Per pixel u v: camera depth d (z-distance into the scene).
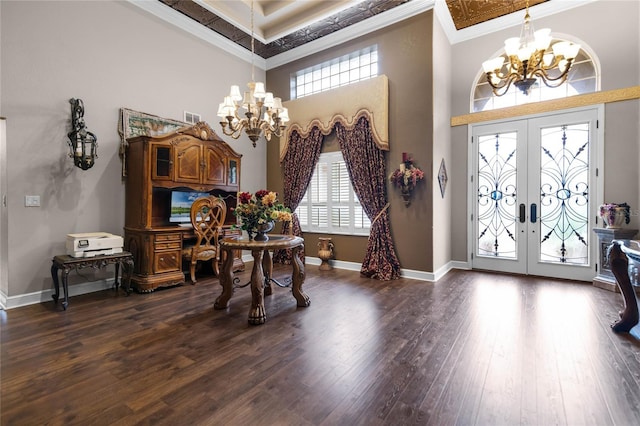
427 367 2.12
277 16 5.03
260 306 2.96
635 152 4.02
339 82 5.60
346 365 2.16
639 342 2.46
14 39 3.35
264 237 3.34
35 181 3.51
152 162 4.01
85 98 3.87
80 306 3.41
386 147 4.77
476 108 5.23
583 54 4.38
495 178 5.04
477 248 5.22
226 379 1.99
